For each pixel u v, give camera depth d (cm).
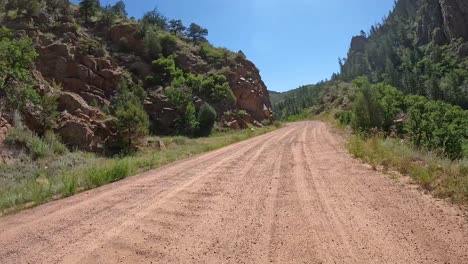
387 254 354
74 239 447
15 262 379
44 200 786
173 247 405
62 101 2933
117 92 4416
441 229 416
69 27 5006
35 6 4888
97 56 4844
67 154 2170
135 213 569
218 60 7369
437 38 13350
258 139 2892
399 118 2986
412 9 19862
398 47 16438
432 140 2138
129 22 6550
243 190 729
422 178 657
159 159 1596
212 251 388
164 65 5859
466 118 2405
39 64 3981
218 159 1423
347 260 346
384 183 700
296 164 1104
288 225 472
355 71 17512
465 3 12138
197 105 5497
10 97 2406
